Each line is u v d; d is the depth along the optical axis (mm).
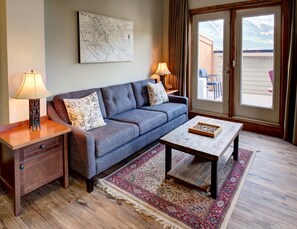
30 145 2113
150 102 4191
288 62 3572
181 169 2561
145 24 4574
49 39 2998
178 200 2260
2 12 2303
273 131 3959
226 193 2357
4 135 2209
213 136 2543
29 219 2021
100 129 2850
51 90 3109
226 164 2918
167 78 5062
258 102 4191
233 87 4379
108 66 3889
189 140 2477
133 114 3582
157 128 3539
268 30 3898
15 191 2045
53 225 1952
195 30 4719
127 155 2932
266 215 2053
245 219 2004
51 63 3061
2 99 2527
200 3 4469
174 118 3965
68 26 3195
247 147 3488
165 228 1914
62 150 2406
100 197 2326
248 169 2830
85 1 3375
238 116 4438
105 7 3689
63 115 2848
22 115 2498
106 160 2588
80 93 3207
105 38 3699
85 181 2592
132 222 1987
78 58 3379
